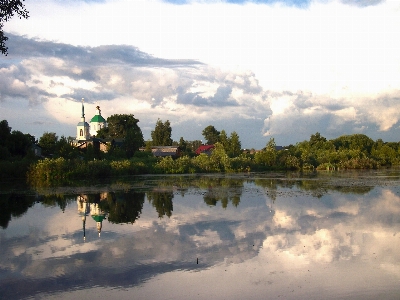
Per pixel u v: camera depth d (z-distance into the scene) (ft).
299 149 316.19
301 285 38.93
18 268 45.78
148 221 72.28
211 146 422.00
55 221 74.54
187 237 59.11
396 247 52.37
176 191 122.11
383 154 330.75
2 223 73.26
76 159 199.00
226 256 49.06
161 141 431.84
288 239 57.11
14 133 235.81
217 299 35.88
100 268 45.19
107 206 92.22
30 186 147.54
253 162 280.10
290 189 123.85
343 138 371.15
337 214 76.48
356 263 45.68
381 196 102.94
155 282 40.37
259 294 36.83
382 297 35.83
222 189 126.62
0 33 66.39
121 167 216.33
